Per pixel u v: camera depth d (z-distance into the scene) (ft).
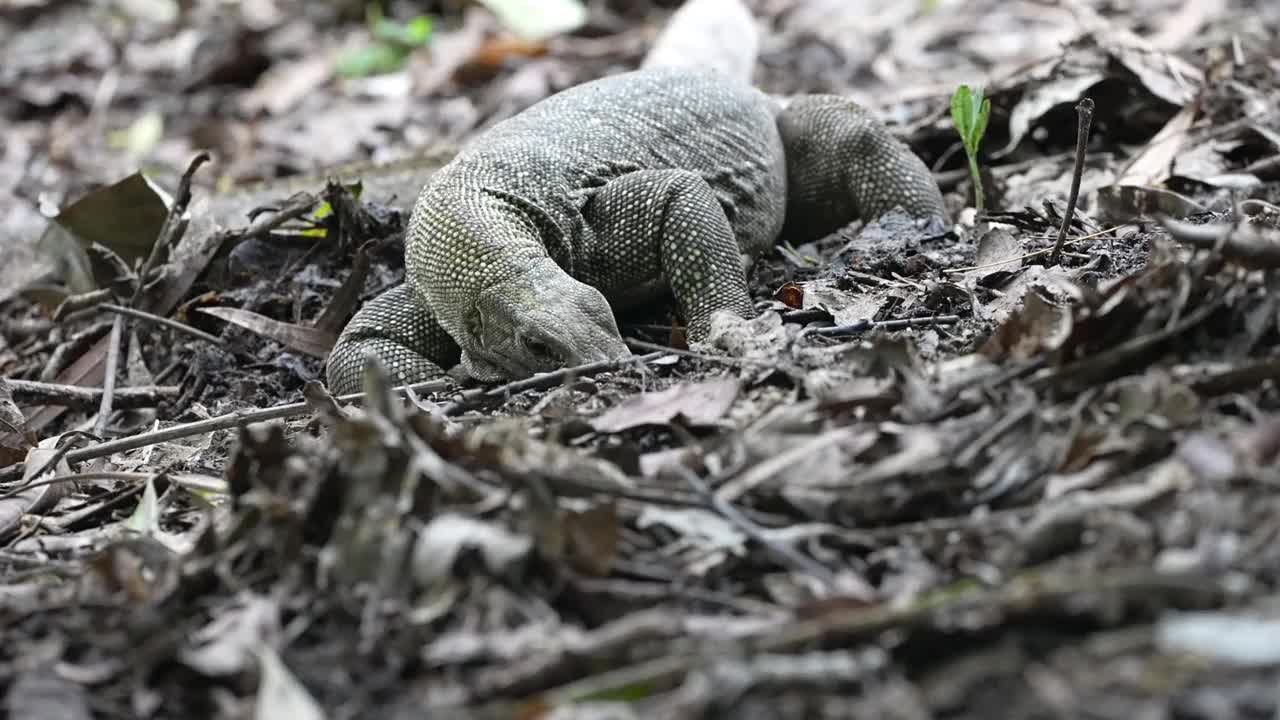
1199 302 15.71
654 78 26.89
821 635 11.53
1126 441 14.17
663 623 12.14
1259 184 26.05
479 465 14.32
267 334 25.82
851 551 13.80
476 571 13.17
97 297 28.07
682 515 13.84
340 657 12.78
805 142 28.50
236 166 43.42
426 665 12.51
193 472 19.85
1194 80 31.60
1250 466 13.21
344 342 24.34
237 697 12.70
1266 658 10.44
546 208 23.65
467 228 22.80
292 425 20.70
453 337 23.27
